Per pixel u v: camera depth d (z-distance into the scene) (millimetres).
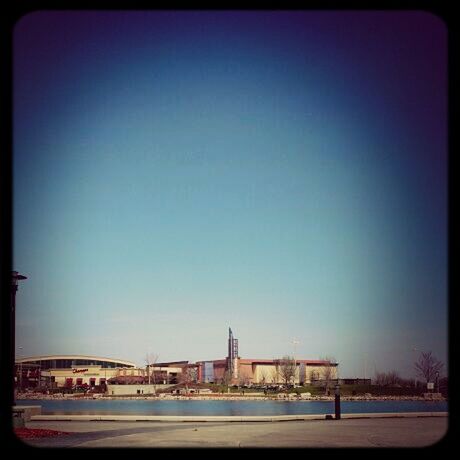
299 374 154125
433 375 108000
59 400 120000
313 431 21641
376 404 93312
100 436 19719
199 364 175000
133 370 158125
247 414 52781
